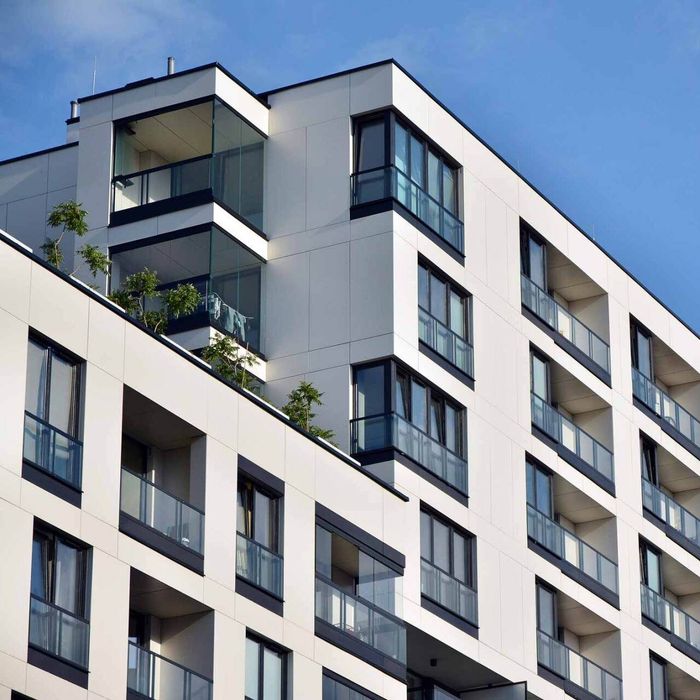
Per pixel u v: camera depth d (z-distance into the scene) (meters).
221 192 56.97
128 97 58.41
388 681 50.50
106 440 43.53
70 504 42.25
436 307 56.84
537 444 59.97
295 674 47.22
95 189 57.84
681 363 70.88
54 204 60.75
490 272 59.50
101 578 42.50
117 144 58.22
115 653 42.31
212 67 57.53
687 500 70.94
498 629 55.94
